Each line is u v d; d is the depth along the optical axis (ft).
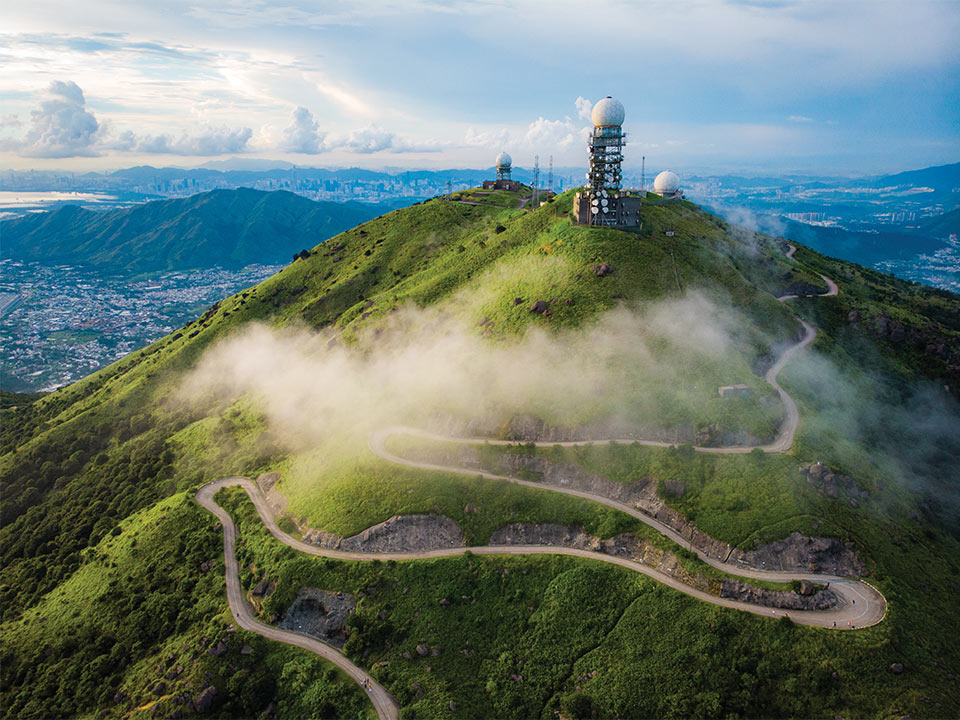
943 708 295.89
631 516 414.00
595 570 391.24
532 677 360.07
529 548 419.95
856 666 312.71
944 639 329.93
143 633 435.53
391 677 367.04
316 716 357.61
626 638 358.43
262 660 389.80
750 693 319.06
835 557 364.99
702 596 362.53
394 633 387.75
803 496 393.91
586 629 370.94
